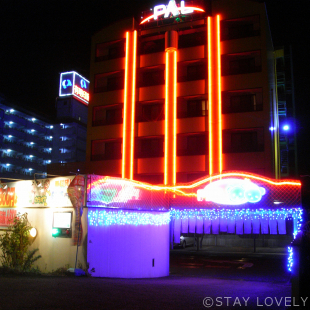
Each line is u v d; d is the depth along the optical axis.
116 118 33.06
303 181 7.12
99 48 35.28
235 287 10.01
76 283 8.63
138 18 34.66
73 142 61.50
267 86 28.39
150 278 12.64
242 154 27.92
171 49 31.23
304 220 6.89
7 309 5.39
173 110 30.61
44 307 5.62
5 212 13.61
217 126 29.05
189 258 23.44
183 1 32.91
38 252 12.10
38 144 60.38
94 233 11.27
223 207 24.12
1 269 11.34
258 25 30.45
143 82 32.72
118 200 12.58
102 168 32.12
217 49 30.34
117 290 7.81
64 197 11.82
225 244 32.28
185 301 6.88
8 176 54.66
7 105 55.62
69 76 63.94
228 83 29.55
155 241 13.55
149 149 31.62
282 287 10.49
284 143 39.34
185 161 29.45
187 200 25.14
